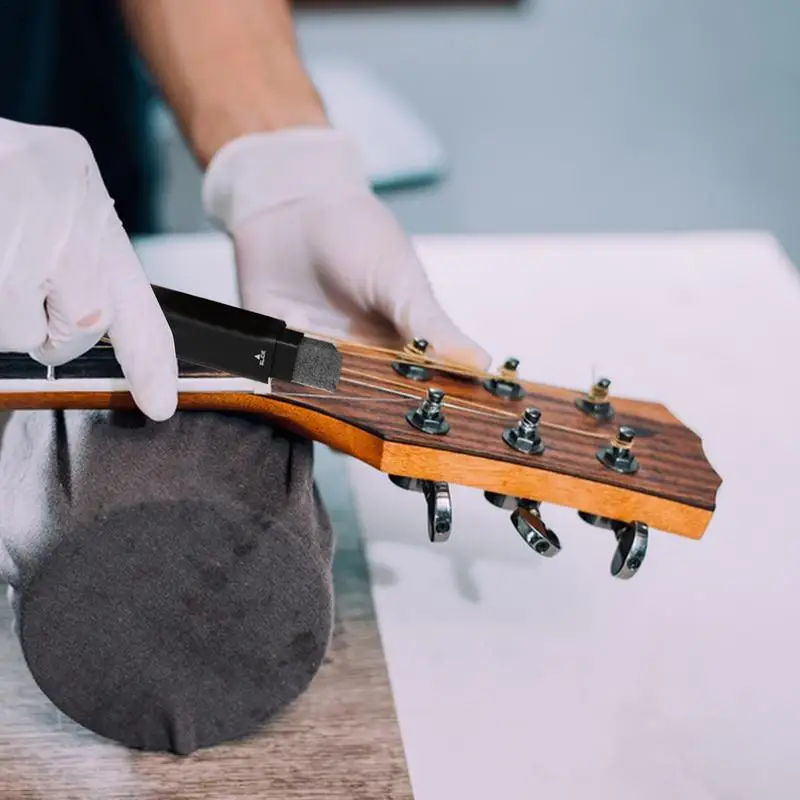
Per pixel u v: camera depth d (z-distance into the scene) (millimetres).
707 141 2125
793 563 788
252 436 602
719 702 683
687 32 2480
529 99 2184
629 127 2139
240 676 596
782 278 1089
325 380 563
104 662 576
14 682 649
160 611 565
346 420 593
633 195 1953
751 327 1021
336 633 697
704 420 907
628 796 623
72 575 545
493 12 2471
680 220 1905
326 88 1665
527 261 1067
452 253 1065
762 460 875
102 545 540
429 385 642
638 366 955
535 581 751
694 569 773
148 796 600
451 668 685
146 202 1157
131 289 556
